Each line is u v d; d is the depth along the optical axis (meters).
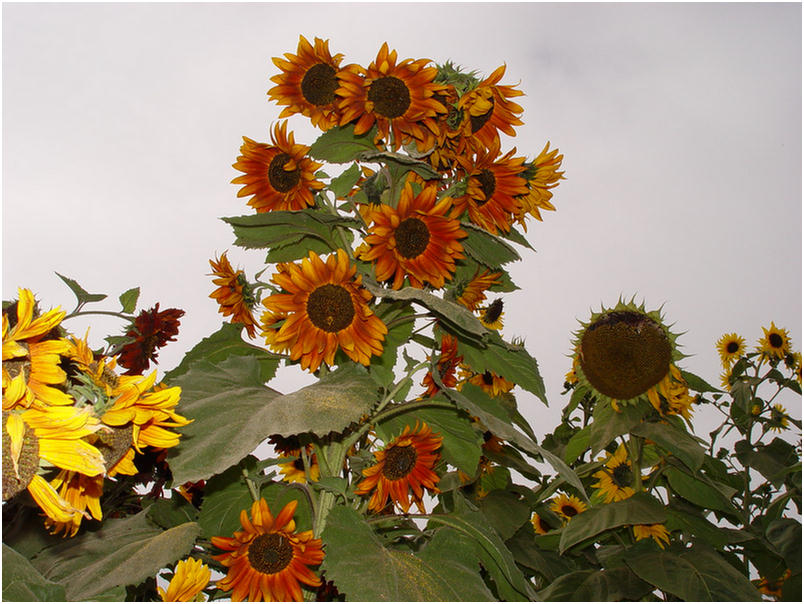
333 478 2.13
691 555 2.60
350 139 2.55
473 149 2.58
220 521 2.43
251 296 2.64
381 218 2.28
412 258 2.30
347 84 2.38
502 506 3.12
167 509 2.33
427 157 2.62
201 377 2.13
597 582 2.57
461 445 2.60
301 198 2.51
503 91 2.58
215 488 2.45
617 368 2.96
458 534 2.20
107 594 1.60
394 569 1.88
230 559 1.98
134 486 2.56
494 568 2.26
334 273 2.22
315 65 2.58
